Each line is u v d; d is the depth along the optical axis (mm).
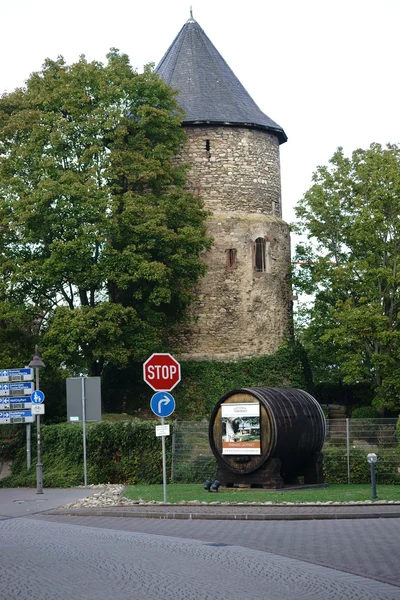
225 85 44875
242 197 43781
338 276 41062
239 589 11000
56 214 36375
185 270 38875
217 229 43094
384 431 27766
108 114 38875
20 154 37406
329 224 43406
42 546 14867
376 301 40875
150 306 38562
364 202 42188
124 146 39344
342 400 45844
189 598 10453
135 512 19453
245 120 43906
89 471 28469
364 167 42125
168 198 39406
